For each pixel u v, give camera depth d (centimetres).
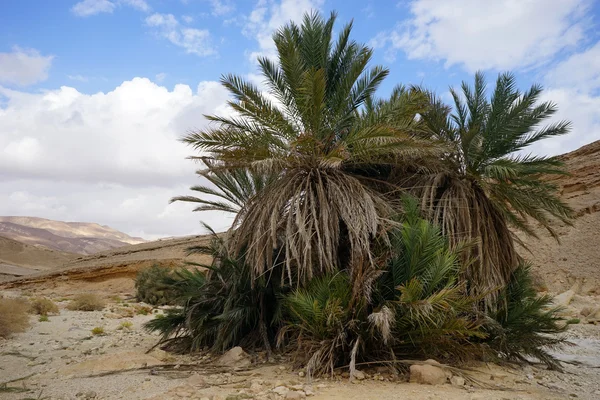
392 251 836
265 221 888
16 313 1281
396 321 752
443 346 789
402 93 978
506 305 919
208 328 1009
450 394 627
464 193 988
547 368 862
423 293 787
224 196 1171
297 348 827
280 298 958
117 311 2100
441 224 970
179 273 1160
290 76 927
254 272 945
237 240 957
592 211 3672
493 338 905
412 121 1038
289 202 909
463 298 798
